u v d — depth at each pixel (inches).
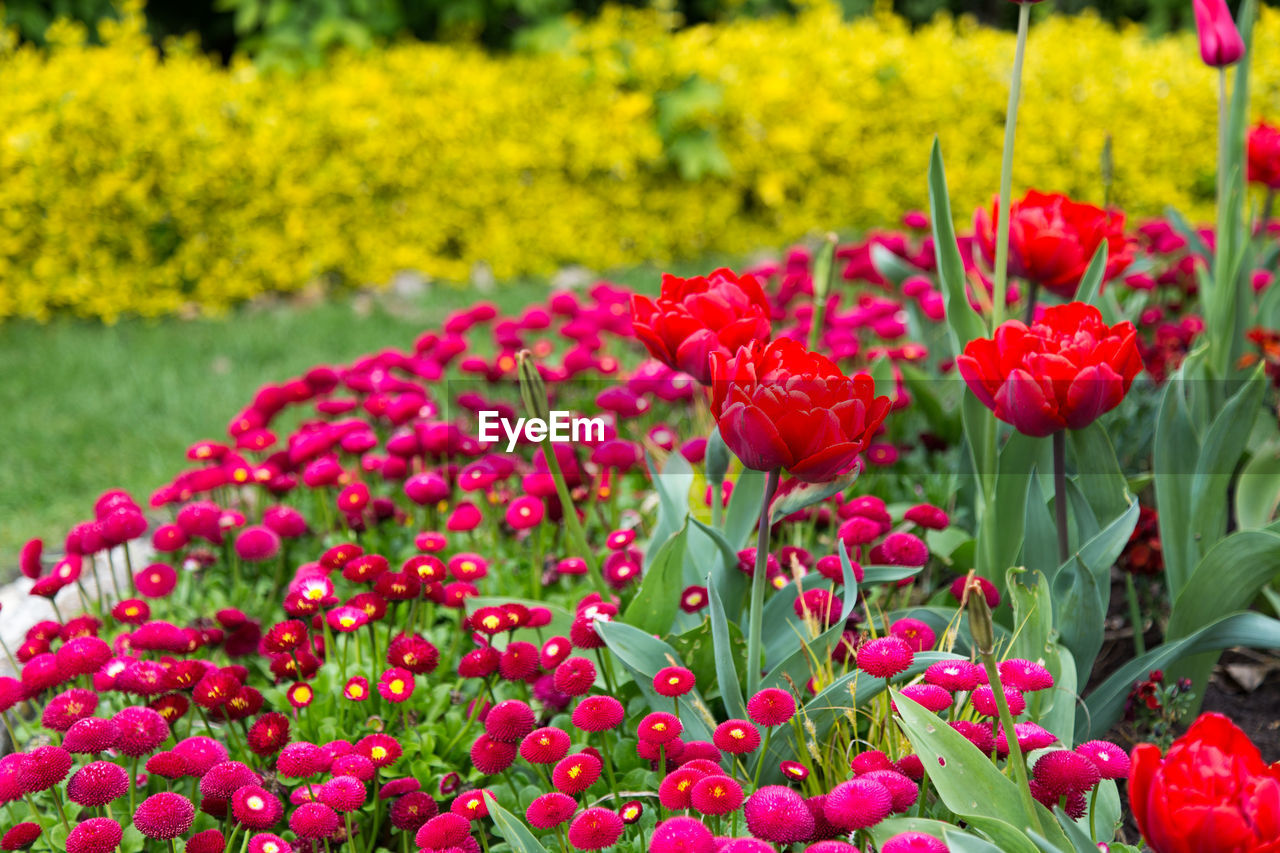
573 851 59.7
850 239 271.7
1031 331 65.5
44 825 69.0
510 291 239.8
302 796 68.4
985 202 266.2
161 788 74.1
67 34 222.4
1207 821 37.7
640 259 264.2
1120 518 69.2
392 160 235.3
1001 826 47.8
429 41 293.0
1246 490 87.4
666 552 72.1
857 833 58.0
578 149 248.4
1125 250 90.0
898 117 267.3
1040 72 263.0
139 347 205.5
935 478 107.1
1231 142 99.3
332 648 82.1
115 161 211.5
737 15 342.6
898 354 117.6
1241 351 105.5
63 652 72.8
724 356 58.0
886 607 85.5
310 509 116.9
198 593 101.3
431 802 64.1
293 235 226.7
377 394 117.8
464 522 90.9
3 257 210.7
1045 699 65.4
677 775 55.1
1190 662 80.4
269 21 255.6
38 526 136.7
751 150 263.9
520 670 70.0
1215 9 89.5
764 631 76.9
